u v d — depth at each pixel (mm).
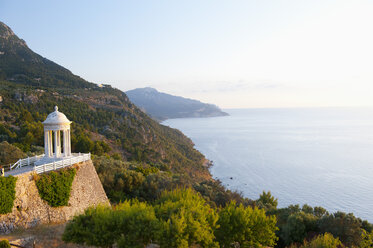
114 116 134625
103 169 45312
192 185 54781
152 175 48844
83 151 74438
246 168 178625
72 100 128625
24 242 19375
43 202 23641
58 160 27719
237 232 21172
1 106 90000
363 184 138375
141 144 119562
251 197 117312
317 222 38219
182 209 19828
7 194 20484
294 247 31281
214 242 19359
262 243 21859
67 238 18812
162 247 17453
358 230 34094
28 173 22750
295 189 130875
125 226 19016
